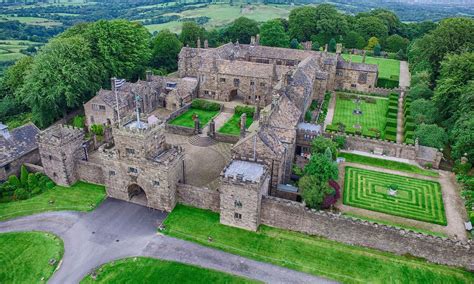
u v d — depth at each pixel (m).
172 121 101.50
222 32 180.88
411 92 111.88
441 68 110.56
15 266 53.12
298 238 58.94
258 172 61.00
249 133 75.50
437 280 51.75
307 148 79.88
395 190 70.44
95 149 85.31
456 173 77.06
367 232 56.19
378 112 110.06
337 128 94.25
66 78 96.19
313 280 51.59
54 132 71.06
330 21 187.88
